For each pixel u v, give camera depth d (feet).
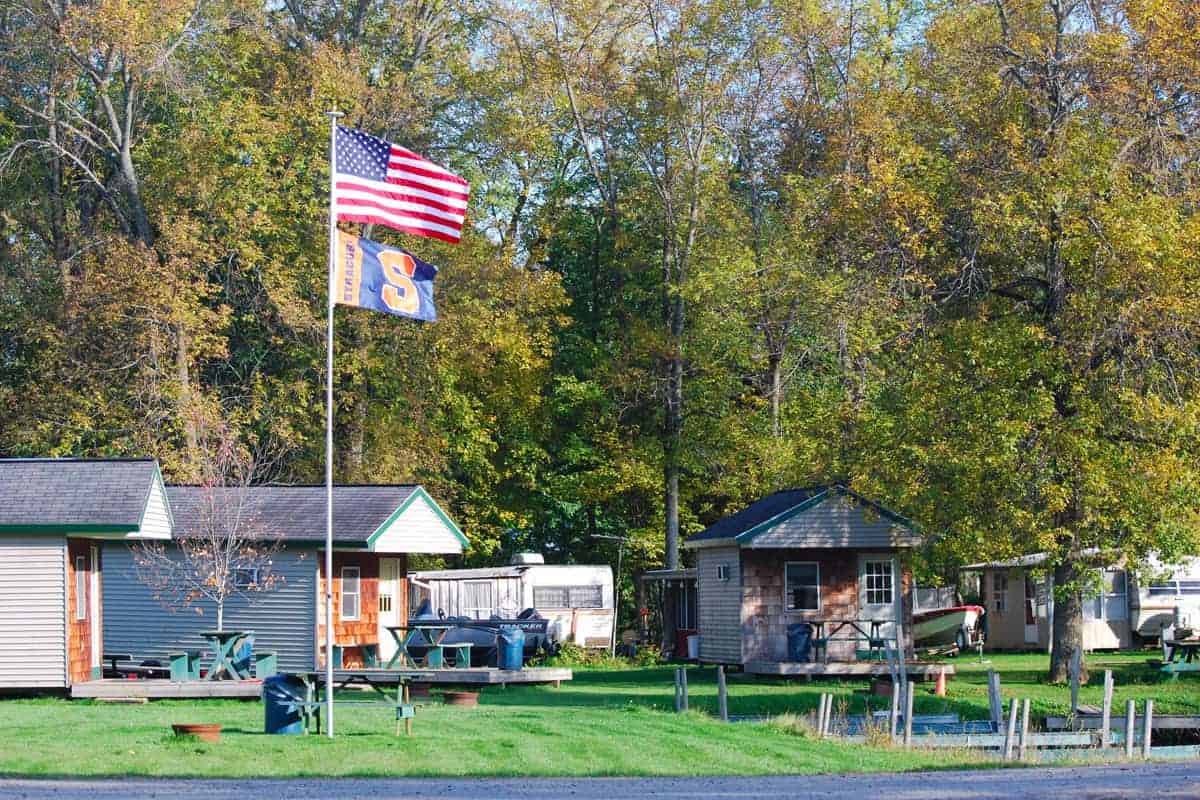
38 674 141.79
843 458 171.12
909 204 151.94
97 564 152.76
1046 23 160.56
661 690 158.71
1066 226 145.18
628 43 254.47
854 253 186.39
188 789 83.25
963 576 252.83
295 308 214.28
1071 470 145.48
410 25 239.91
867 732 115.44
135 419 211.20
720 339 240.32
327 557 106.93
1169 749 111.65
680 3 238.89
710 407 246.88
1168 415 137.18
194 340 209.67
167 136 234.17
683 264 238.68
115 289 207.41
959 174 152.66
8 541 142.61
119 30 209.67
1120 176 144.36
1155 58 148.05
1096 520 144.97
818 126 241.55
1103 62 149.28
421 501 175.83
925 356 154.51
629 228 258.57
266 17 246.68
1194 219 140.15
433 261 230.27
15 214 234.99
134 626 170.60
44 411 213.46
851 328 198.29
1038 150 151.64
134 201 225.15
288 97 232.32
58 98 223.71
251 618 168.45
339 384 233.55
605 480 245.04
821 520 177.78
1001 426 143.33
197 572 167.12
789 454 219.20
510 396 248.11
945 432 150.30
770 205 253.24
